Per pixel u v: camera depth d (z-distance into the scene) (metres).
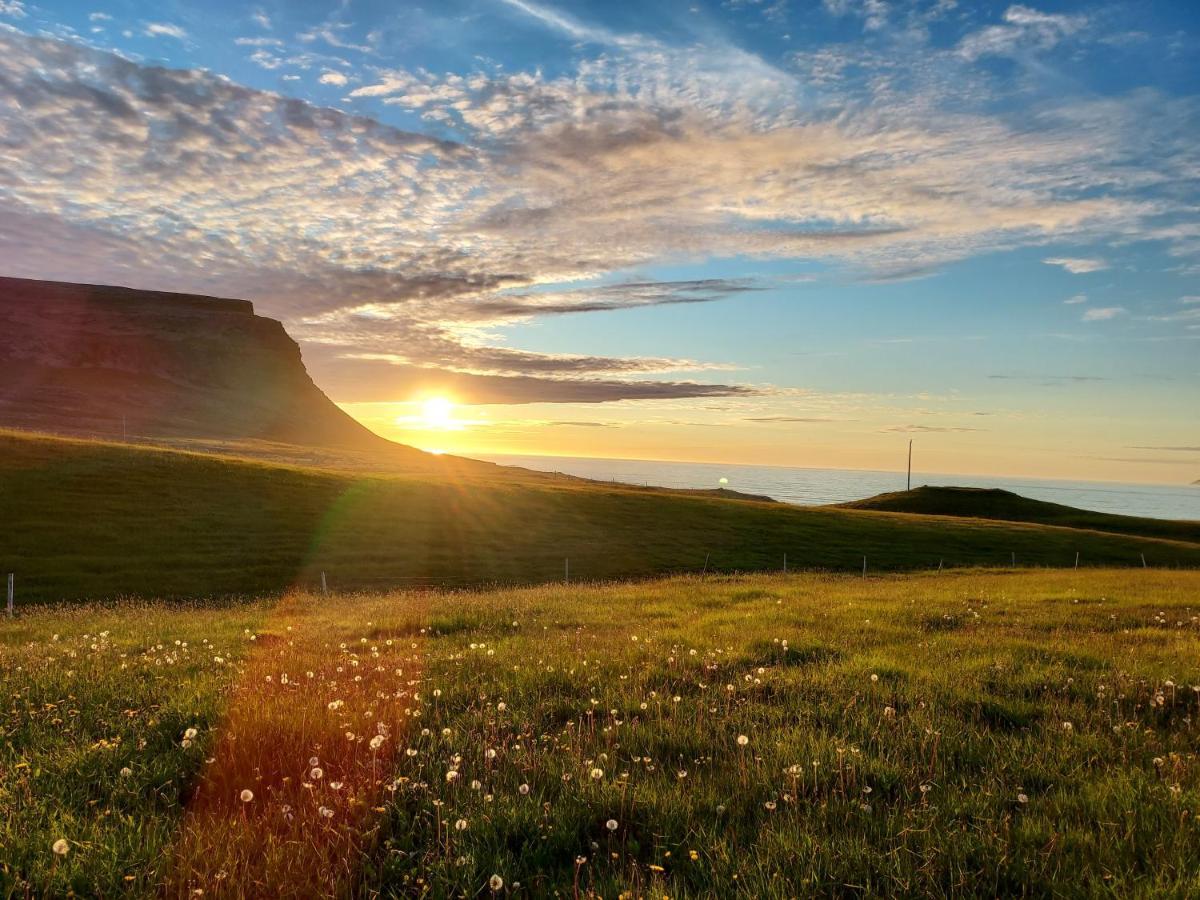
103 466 58.31
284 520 51.72
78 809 4.82
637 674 8.93
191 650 11.35
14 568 35.62
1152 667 9.22
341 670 9.16
